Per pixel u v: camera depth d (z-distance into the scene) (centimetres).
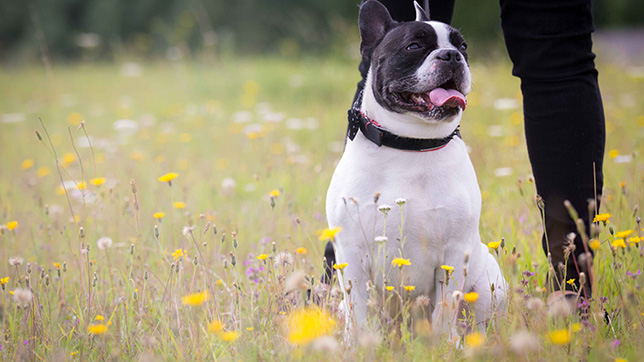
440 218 313
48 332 304
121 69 1798
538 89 309
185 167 685
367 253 318
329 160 651
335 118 929
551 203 313
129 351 287
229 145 785
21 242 460
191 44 2391
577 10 300
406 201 313
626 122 755
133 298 318
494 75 1155
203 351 281
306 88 1173
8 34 2975
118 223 478
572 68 304
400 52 330
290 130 852
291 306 305
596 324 263
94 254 421
